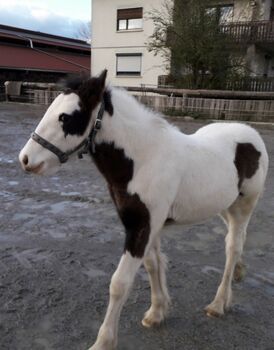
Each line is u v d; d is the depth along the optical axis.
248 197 2.86
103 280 3.19
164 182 2.16
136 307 2.83
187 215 2.45
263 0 18.48
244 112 13.59
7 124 11.98
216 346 2.43
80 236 4.03
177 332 2.56
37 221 4.40
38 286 3.05
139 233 2.18
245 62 16.36
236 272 3.16
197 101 14.29
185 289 3.09
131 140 2.12
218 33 15.38
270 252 3.77
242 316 2.77
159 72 20.59
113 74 22.31
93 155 2.17
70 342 2.42
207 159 2.46
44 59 24.27
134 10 20.83
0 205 4.89
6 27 24.91
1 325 2.55
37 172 2.01
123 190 2.17
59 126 1.98
